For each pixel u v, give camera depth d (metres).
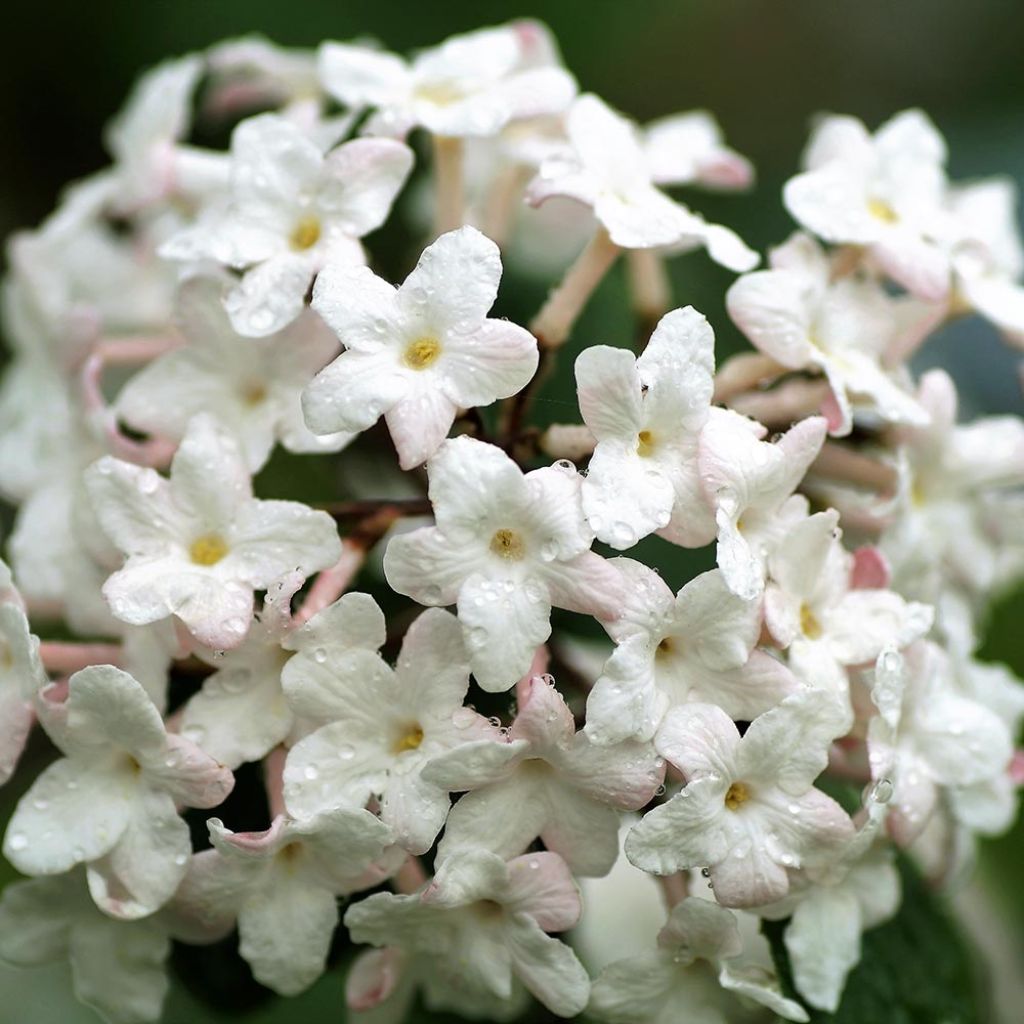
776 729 0.18
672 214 0.19
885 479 0.19
